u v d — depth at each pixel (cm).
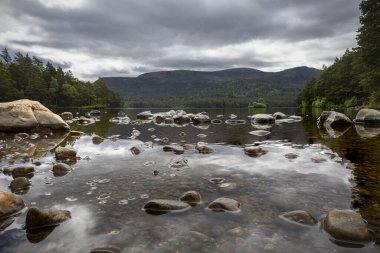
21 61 12269
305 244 439
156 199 596
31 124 1950
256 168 898
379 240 446
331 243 442
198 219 532
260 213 554
